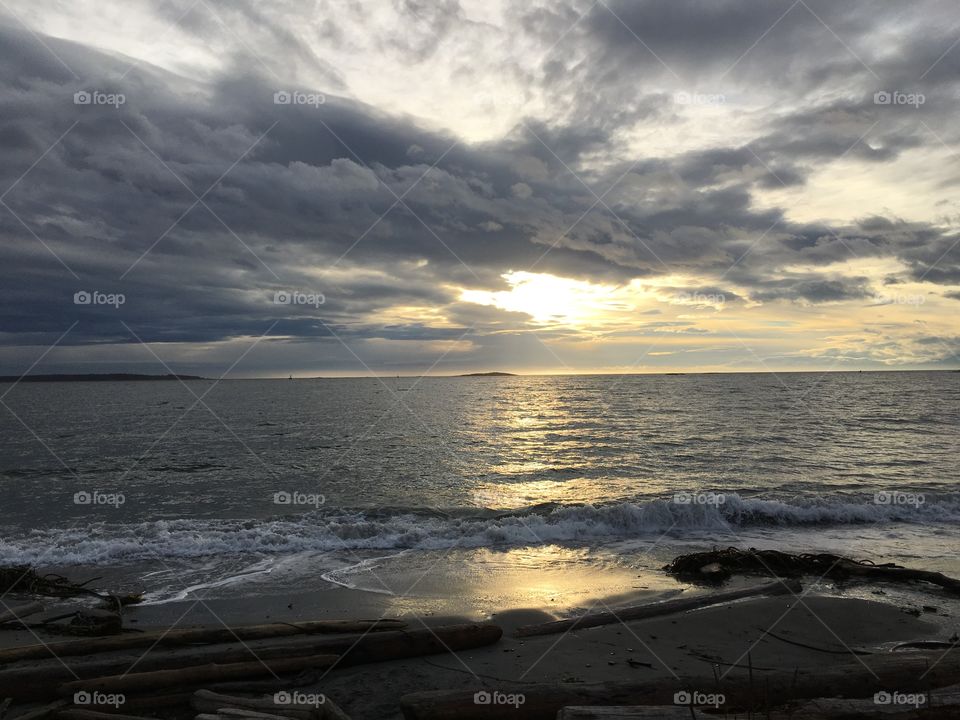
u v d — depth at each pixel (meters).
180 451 26.27
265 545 12.14
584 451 26.83
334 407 55.50
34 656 6.09
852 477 20.33
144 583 9.74
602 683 5.54
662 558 11.55
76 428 36.03
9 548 11.68
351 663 6.39
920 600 8.91
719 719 4.52
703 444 28.75
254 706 5.12
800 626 7.59
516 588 9.51
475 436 32.41
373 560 11.28
